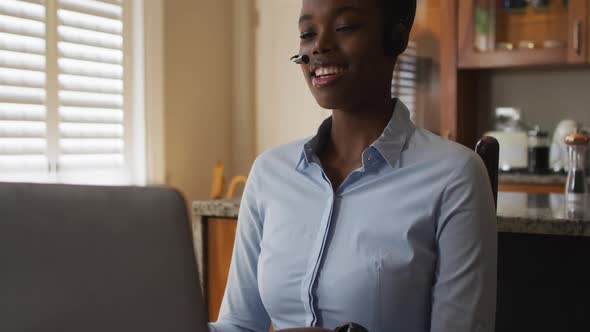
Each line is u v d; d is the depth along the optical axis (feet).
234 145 13.19
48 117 9.37
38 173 9.25
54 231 1.45
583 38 10.82
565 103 12.18
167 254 1.57
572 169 5.67
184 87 11.76
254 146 13.32
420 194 3.08
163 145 11.10
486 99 12.73
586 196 5.62
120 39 10.57
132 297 1.51
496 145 3.81
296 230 3.30
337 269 3.10
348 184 3.23
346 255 3.10
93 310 1.46
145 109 10.83
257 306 3.61
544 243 4.87
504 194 6.45
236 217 6.22
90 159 10.11
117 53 10.53
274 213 3.43
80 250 1.47
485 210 3.05
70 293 1.44
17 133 8.94
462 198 3.02
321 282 3.13
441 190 3.05
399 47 3.27
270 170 3.58
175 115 11.55
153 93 10.92
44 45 9.27
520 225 4.41
